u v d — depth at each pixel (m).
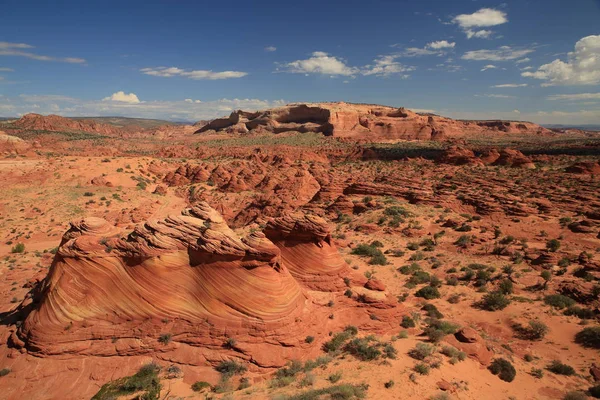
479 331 27.73
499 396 19.06
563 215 57.28
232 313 19.98
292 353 19.95
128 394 17.05
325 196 74.25
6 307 28.77
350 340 21.95
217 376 18.28
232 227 72.44
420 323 26.11
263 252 20.58
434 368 19.89
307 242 28.16
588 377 22.33
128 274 20.67
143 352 19.20
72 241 21.39
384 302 24.95
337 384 17.80
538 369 22.75
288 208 72.19
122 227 62.72
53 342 19.09
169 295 20.39
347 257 43.03
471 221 54.84
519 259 40.91
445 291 34.53
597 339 25.75
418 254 43.56
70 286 20.39
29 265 43.41
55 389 17.53
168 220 21.86
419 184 82.06
